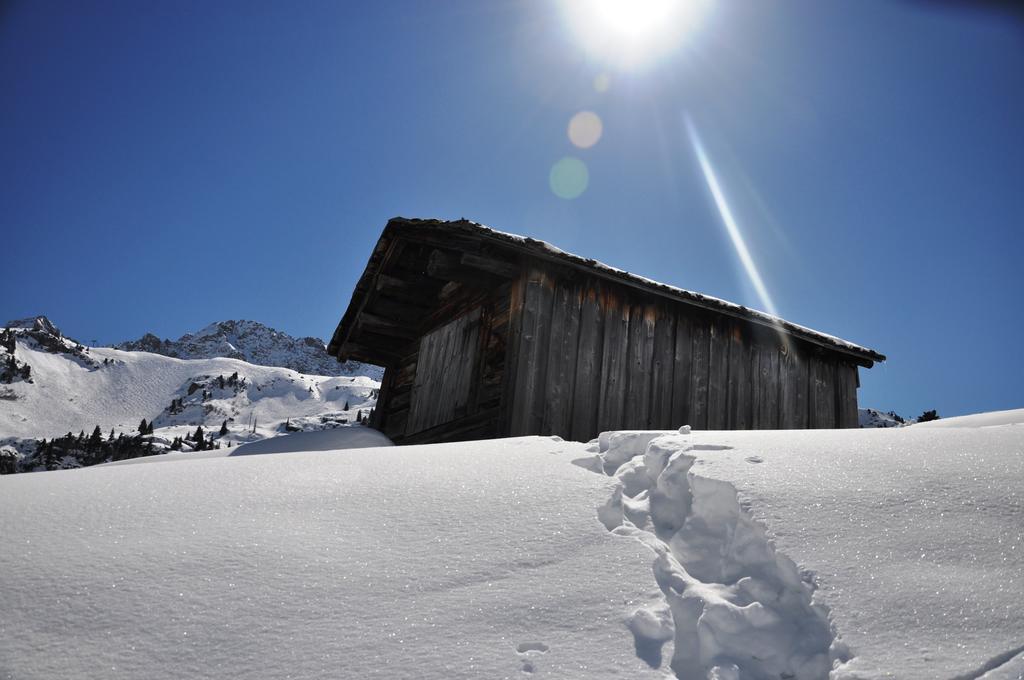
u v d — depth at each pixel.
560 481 2.45
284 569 1.90
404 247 7.55
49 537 2.06
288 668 1.52
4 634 1.60
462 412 6.97
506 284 6.95
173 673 1.51
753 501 2.06
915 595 1.64
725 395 7.53
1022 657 1.41
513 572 1.87
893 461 2.33
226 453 6.16
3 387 188.50
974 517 1.93
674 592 1.77
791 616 1.70
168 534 2.11
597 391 6.57
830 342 8.24
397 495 2.42
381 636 1.62
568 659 1.52
